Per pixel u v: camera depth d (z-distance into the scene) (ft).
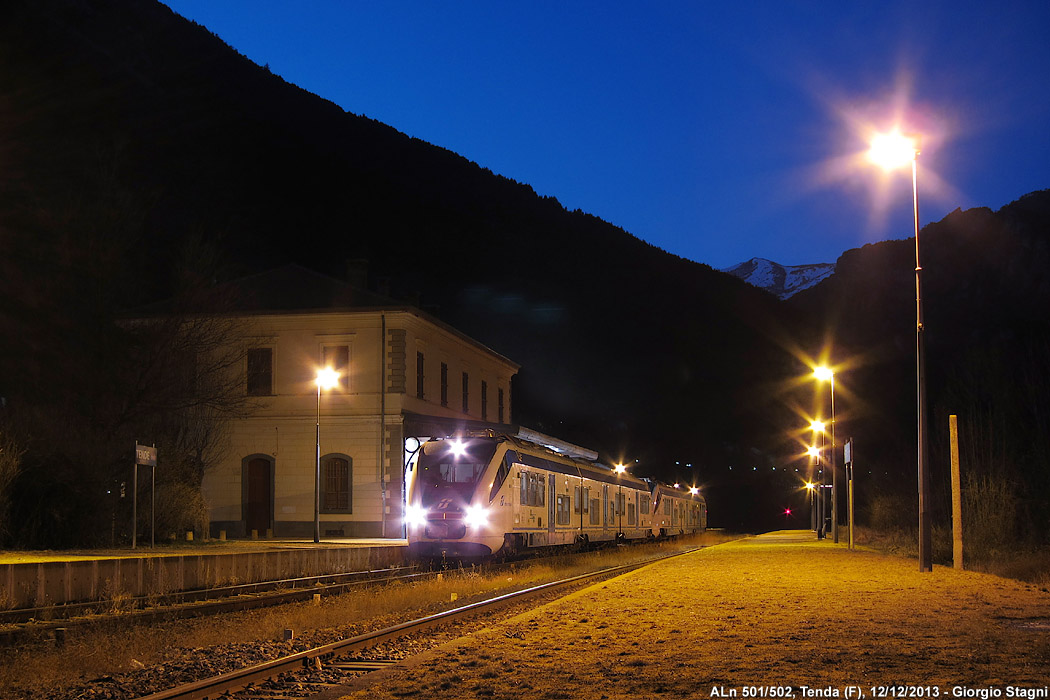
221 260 167.12
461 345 181.88
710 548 139.03
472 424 187.52
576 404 444.14
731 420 476.95
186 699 30.68
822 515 185.78
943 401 151.64
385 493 146.10
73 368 130.52
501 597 60.13
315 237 522.06
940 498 152.66
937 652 35.58
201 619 53.11
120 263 141.18
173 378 135.64
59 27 538.88
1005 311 444.14
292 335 152.15
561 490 119.14
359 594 65.05
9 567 54.85
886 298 545.03
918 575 74.74
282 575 80.07
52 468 97.76
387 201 586.45
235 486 149.69
